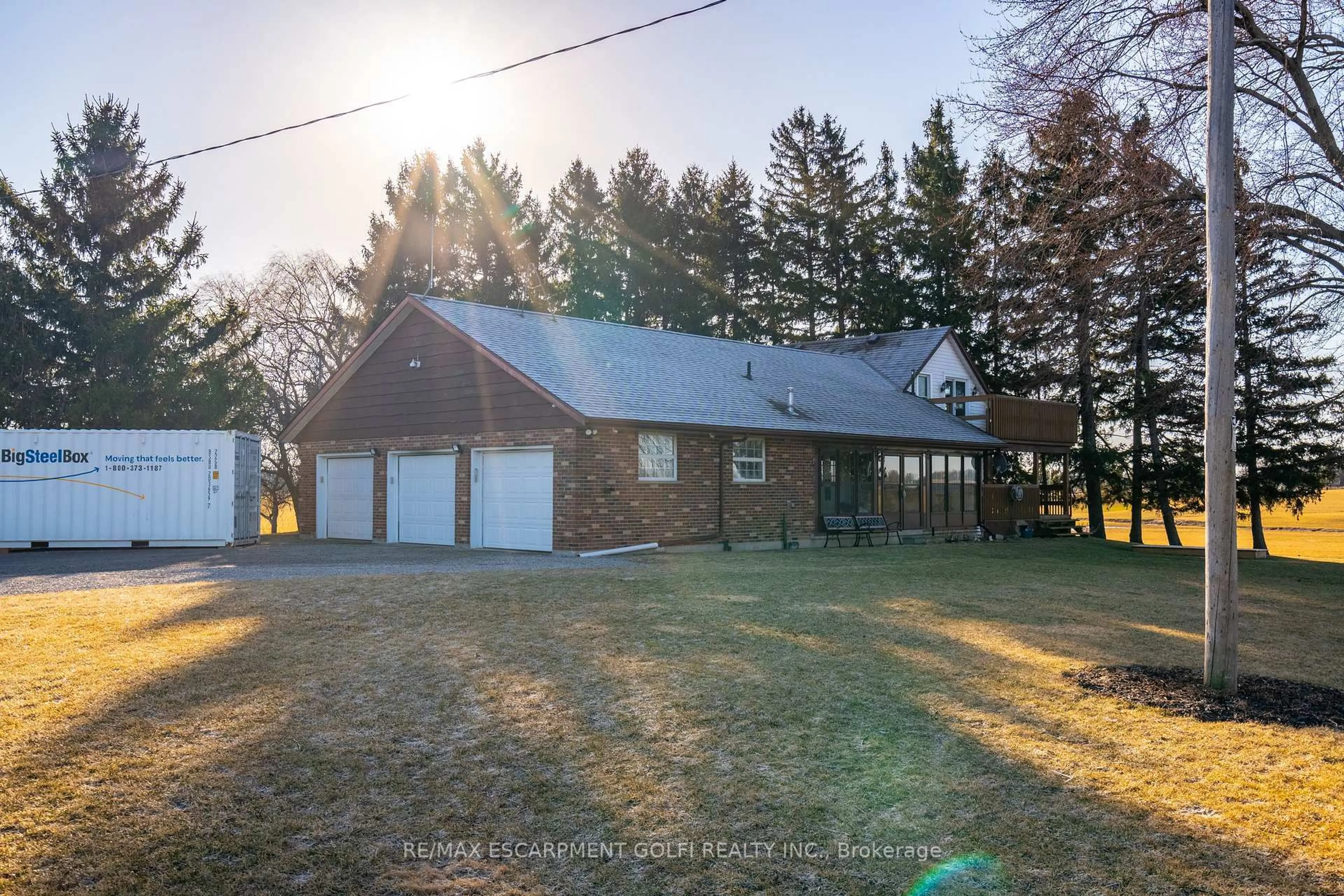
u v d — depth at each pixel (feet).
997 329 62.34
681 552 60.39
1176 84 42.96
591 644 28.35
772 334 154.10
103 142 101.81
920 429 81.00
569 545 56.39
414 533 68.85
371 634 29.30
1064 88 44.09
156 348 99.19
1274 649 31.01
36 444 65.05
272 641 28.07
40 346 94.68
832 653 27.86
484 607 34.32
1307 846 14.61
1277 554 100.01
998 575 50.44
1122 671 25.88
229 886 13.23
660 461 61.05
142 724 19.86
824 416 73.82
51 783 16.57
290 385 125.90
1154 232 44.16
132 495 65.77
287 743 18.99
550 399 57.06
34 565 51.49
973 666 26.53
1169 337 94.94
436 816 15.71
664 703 22.15
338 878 13.52
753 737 19.80
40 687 22.33
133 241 102.83
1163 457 97.71
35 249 98.73
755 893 13.26
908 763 18.33
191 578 42.96
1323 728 20.83
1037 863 14.10
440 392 66.28
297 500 124.77
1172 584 48.55
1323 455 95.04
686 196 165.99
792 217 157.48
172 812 15.56
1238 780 17.48
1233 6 24.17
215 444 66.49
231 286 123.34
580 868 13.98
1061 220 49.34
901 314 139.13
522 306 152.35
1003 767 18.17
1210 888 13.30
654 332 83.76
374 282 145.07
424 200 152.97
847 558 59.06
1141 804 16.31
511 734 19.85
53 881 13.17
